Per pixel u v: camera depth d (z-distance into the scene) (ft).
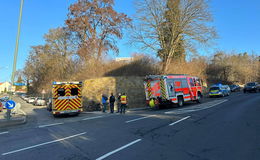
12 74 42.45
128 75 89.86
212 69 155.53
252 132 23.02
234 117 33.63
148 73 94.48
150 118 37.19
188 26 93.35
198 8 91.09
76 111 50.26
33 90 215.10
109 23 110.63
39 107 103.04
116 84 75.61
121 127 29.99
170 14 97.04
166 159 15.65
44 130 31.94
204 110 45.11
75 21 106.22
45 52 156.76
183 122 31.19
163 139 21.71
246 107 46.06
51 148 20.44
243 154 16.20
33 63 182.91
